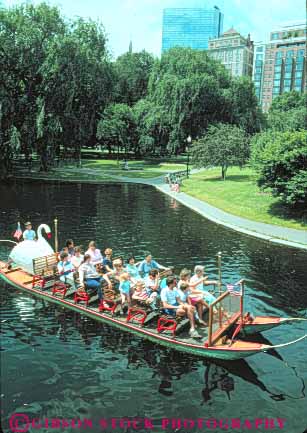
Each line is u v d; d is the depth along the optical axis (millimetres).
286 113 75750
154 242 21219
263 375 9469
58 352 10133
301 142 25656
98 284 12250
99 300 12617
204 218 27938
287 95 107125
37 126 44188
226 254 19375
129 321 11367
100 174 55312
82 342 10656
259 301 13797
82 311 12281
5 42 44000
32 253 15117
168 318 10656
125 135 67688
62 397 8430
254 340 11203
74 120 47906
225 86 72688
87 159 79188
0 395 8438
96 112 55062
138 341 10750
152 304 11422
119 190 41406
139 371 9422
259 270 17109
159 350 10359
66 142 50031
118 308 12031
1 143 44219
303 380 9312
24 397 8398
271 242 21828
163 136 74812
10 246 19656
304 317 12586
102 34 51500
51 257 14719
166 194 39344
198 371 9516
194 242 21453
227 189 38156
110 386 8844
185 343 10125
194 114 66125
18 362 9656
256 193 34062
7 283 14734
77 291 12680
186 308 10359
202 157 45812
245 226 25234
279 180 25875
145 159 81312
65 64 44562
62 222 25359
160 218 27625
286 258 18922
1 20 44156
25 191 38375
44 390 8633
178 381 9109
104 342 10680
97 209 30250
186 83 63812
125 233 22938
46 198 34594
